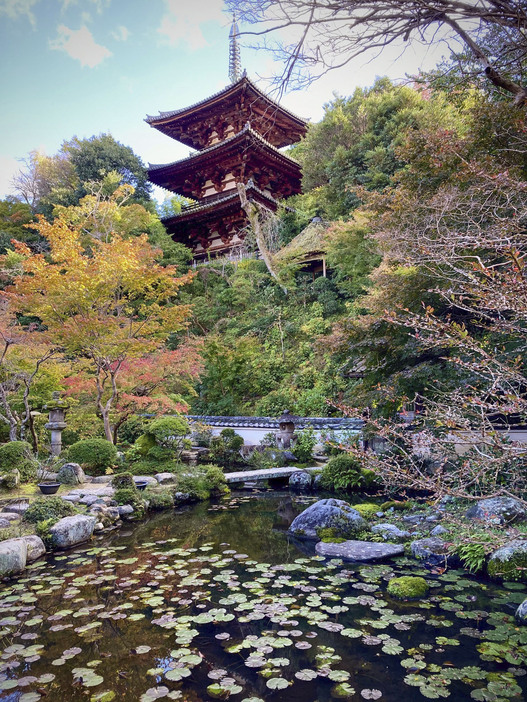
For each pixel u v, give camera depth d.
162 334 10.21
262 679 2.73
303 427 11.44
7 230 23.73
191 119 25.42
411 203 5.61
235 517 6.96
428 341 2.69
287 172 25.11
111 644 3.16
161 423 9.91
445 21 2.70
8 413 9.08
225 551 5.28
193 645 3.13
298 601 3.80
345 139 18.77
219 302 20.88
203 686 2.68
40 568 4.75
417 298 5.85
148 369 10.24
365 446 9.21
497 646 3.05
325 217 20.45
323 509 5.98
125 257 8.34
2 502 6.59
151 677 2.78
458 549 4.60
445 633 3.25
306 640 3.16
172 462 9.82
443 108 14.47
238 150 22.86
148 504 7.34
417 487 2.76
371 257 13.30
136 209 21.06
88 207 19.56
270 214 22.73
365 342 6.59
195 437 13.99
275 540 5.75
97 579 4.37
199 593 3.96
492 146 5.14
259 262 21.56
